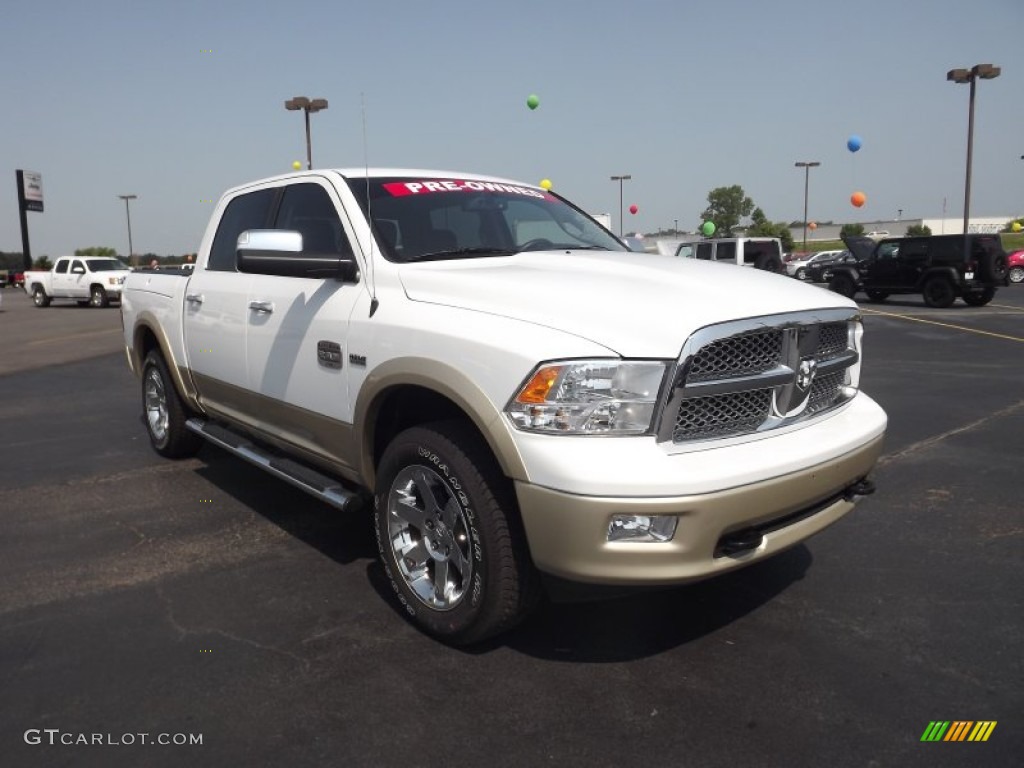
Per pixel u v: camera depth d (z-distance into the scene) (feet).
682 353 8.33
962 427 21.59
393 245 11.52
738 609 10.99
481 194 13.50
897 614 10.78
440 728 8.27
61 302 107.14
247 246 11.22
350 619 10.71
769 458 8.75
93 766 7.64
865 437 10.12
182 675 9.27
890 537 13.57
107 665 9.50
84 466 18.51
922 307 68.39
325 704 8.70
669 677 9.25
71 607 11.06
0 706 8.64
